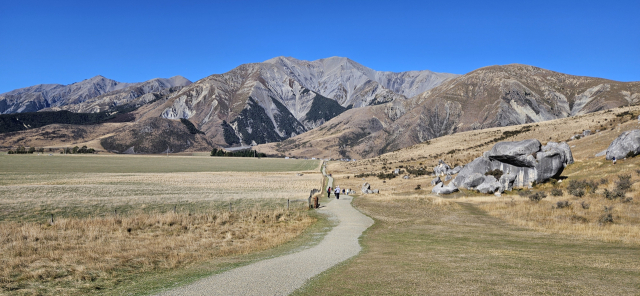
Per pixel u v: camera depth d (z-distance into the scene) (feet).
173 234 81.82
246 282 37.68
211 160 622.13
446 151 433.89
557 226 71.82
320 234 76.38
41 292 40.81
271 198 165.78
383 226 84.58
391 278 36.22
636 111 334.24
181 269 48.34
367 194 184.24
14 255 60.03
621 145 155.94
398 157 476.95
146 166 475.72
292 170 454.81
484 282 32.76
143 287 39.50
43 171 357.20
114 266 51.60
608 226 67.72
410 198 134.10
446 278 34.96
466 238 64.54
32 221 102.53
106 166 450.71
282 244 66.44
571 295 27.76
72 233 80.12
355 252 54.54
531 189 140.56
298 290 33.91
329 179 320.91
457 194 149.07
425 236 68.33
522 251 49.67
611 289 28.91
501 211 96.94
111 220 94.84
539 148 147.43
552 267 38.09
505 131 460.14
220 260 53.21
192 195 175.42
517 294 28.63
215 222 98.43
